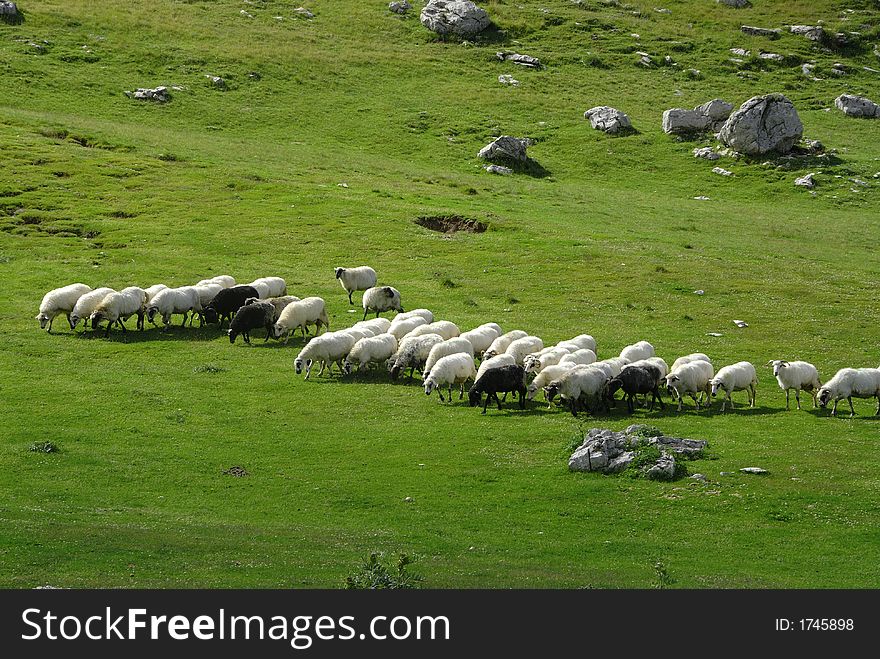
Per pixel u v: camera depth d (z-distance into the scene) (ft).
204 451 100.42
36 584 63.16
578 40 412.77
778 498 85.81
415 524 81.00
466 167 288.71
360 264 189.26
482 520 82.02
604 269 188.85
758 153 304.09
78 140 261.24
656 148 313.73
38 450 98.27
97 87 309.42
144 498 86.94
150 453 99.35
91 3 379.96
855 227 244.22
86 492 87.92
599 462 93.76
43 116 274.57
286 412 114.01
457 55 390.42
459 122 324.60
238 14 403.75
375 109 330.54
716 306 168.76
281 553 71.77
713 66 394.93
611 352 141.08
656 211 251.39
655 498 86.63
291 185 239.91
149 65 333.62
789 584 67.41
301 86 341.00
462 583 65.46
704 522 81.20
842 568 71.36
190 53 348.38
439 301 168.76
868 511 83.20
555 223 224.33
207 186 234.58
